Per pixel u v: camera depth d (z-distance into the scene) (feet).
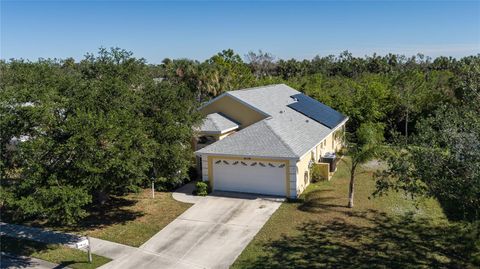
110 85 62.69
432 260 49.67
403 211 67.00
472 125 41.34
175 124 71.36
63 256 53.72
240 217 65.92
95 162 53.62
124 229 62.59
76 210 52.13
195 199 76.02
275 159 73.87
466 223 55.06
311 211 67.51
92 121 53.47
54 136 54.44
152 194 79.25
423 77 158.81
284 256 51.42
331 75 277.44
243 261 50.62
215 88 142.00
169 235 59.88
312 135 88.53
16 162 53.83
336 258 50.52
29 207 48.73
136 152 56.95
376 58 269.23
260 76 263.49
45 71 85.25
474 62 49.85
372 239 56.18
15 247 57.06
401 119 133.39
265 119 85.81
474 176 37.99
